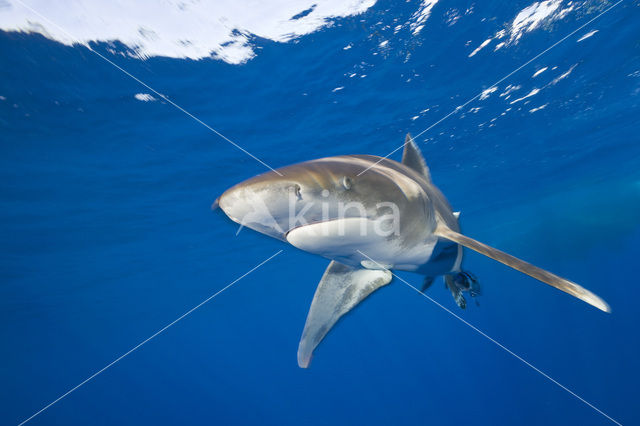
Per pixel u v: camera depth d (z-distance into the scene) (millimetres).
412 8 6898
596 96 10992
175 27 6430
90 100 7410
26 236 12102
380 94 9117
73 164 9188
